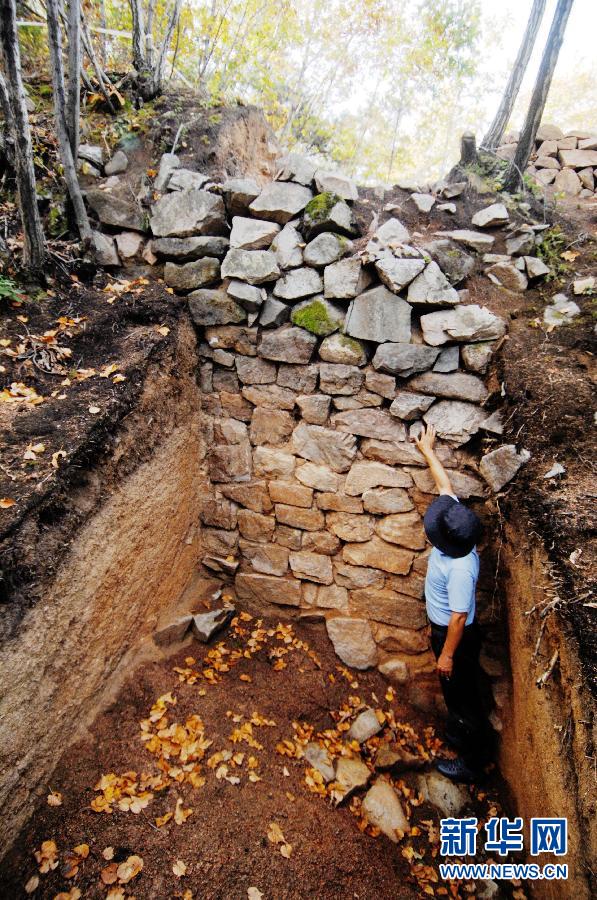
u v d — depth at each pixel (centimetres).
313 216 285
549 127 406
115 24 504
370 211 315
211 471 350
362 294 279
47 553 193
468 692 268
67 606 207
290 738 268
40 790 195
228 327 313
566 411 237
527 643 222
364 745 283
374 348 292
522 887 222
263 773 237
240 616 359
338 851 212
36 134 344
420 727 302
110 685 250
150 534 283
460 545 242
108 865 181
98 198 322
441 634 266
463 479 284
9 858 178
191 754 229
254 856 195
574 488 213
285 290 292
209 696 273
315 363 303
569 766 170
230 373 328
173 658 298
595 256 293
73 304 294
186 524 337
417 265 266
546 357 257
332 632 342
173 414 300
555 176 391
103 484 232
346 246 284
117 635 255
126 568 258
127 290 308
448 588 248
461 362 279
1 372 244
